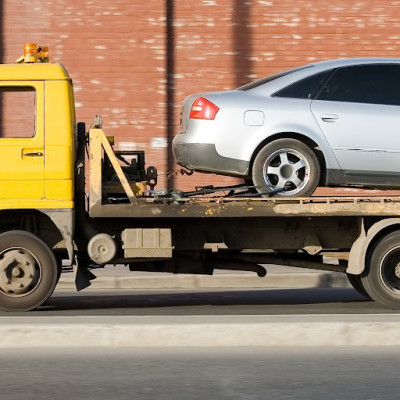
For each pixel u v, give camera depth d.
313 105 21.83
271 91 22.00
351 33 40.00
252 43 39.88
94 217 20.81
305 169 21.53
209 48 39.88
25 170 20.53
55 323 17.20
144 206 20.66
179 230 21.52
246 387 13.91
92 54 39.69
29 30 39.44
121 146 39.78
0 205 20.47
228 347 16.80
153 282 28.25
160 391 13.67
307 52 39.97
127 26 39.69
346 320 17.36
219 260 22.53
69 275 28.77
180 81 39.81
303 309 22.66
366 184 22.16
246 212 20.80
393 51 40.03
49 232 21.14
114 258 21.22
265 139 21.64
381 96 22.12
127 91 39.78
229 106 21.73
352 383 14.17
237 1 39.81
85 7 39.56
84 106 39.69
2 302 20.61
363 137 21.84
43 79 20.64
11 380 14.41
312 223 21.78
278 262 22.69
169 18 39.75
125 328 16.88
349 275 23.91
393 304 21.41
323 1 39.94
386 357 15.98
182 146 22.25
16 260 20.55
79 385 14.05
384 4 39.97
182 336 16.88
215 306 23.47
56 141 20.58
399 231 21.42
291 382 14.23
